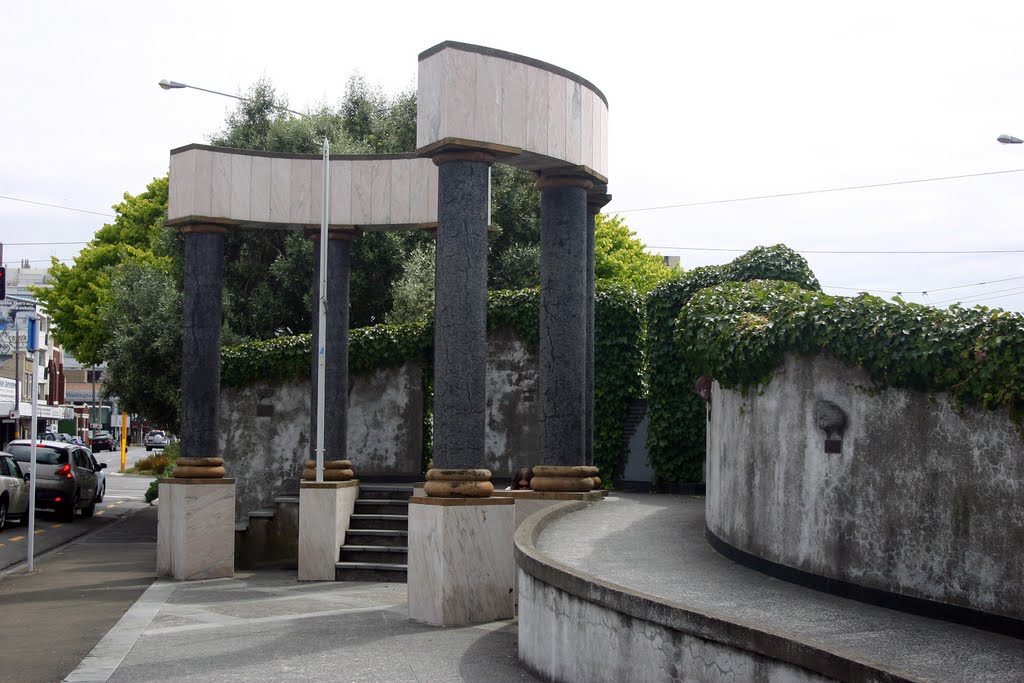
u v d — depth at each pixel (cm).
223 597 1260
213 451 1482
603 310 1909
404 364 1981
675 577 908
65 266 5069
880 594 800
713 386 1137
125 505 3234
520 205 2820
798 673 529
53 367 7662
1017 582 699
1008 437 714
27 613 1140
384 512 1552
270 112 3077
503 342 2011
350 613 1128
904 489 790
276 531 1667
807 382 889
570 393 1233
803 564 880
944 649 657
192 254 1487
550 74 1151
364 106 3175
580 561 966
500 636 980
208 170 1480
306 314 2694
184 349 1483
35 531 2305
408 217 1542
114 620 1089
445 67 1077
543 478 1266
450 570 1044
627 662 664
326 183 1510
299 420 1930
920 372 765
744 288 1127
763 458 949
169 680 792
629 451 1894
